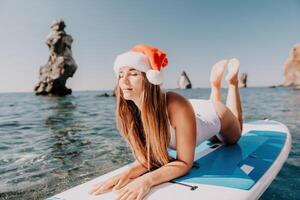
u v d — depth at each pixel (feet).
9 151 18.07
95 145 18.62
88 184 6.34
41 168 13.65
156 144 6.23
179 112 6.13
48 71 161.48
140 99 6.09
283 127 11.96
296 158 13.62
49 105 72.69
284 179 10.85
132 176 6.34
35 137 23.56
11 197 10.18
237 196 5.56
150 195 5.52
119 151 16.47
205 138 8.30
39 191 10.69
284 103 55.11
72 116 41.47
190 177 6.44
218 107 8.62
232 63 9.83
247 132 11.32
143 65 5.86
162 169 6.09
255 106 49.19
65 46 164.76
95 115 42.16
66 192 5.94
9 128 30.32
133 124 6.61
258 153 8.48
